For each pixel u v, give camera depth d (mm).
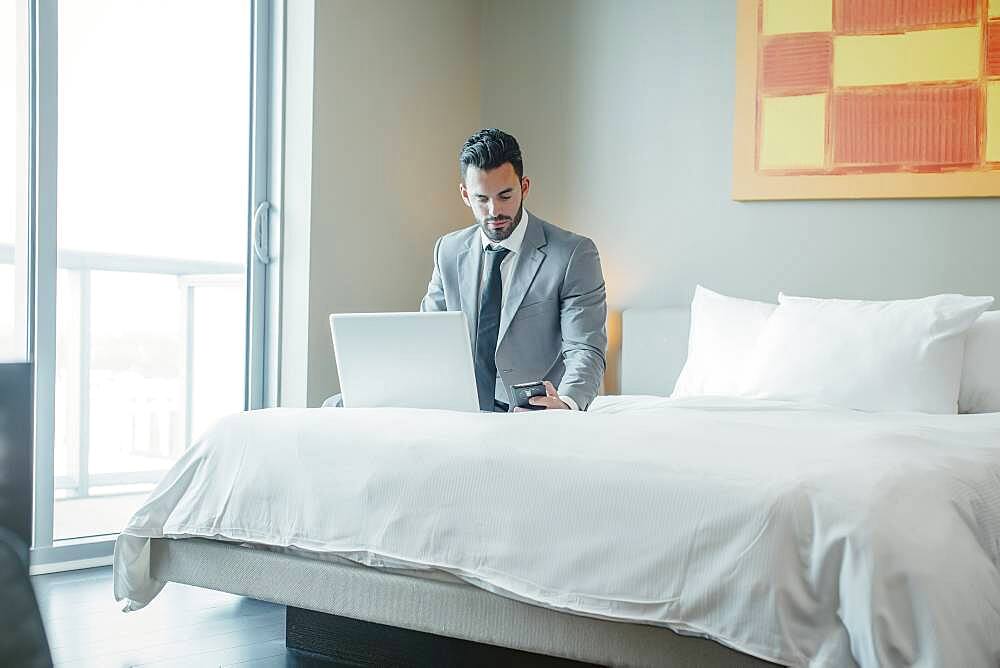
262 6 3949
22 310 3305
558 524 1825
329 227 3912
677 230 4117
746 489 1666
